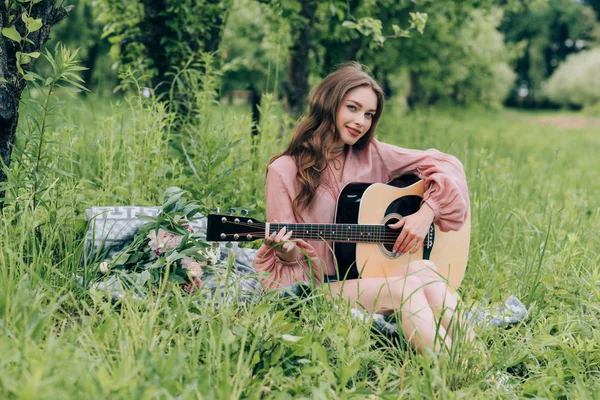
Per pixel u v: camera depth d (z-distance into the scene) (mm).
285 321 3043
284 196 3432
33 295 2785
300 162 3445
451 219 3516
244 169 4992
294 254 3385
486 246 4652
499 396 2766
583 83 48219
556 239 4852
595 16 58375
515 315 3592
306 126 3494
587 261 4484
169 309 2979
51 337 2404
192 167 4277
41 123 3811
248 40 12305
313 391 2428
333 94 3434
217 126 4867
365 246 3494
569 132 27609
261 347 2834
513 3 14625
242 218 3297
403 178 3727
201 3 6145
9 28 3414
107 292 3031
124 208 3666
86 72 21109
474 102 29062
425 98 26078
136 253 3416
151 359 2416
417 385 2680
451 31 13656
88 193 4559
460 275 3809
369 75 3582
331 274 3561
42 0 3646
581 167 12312
